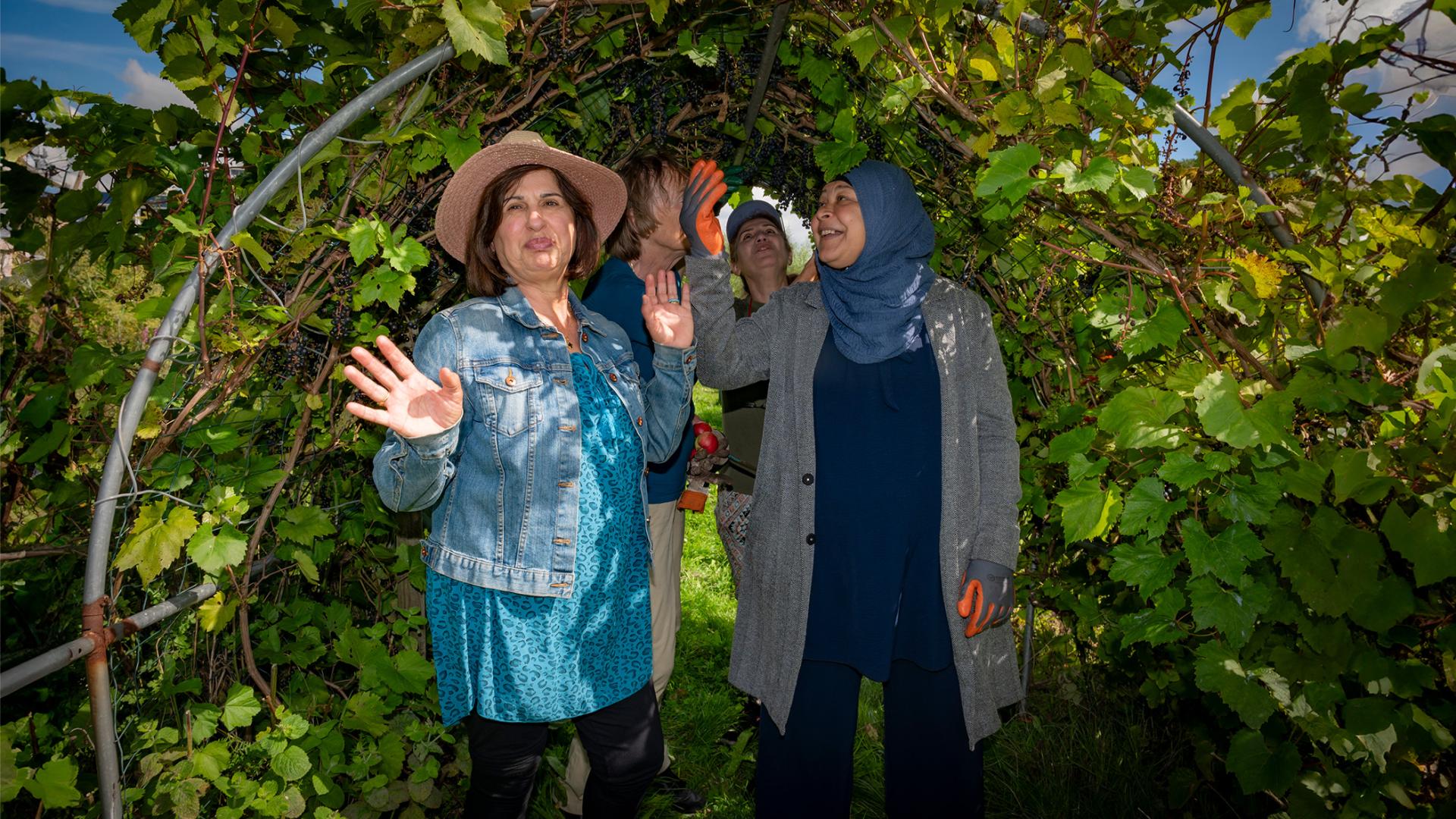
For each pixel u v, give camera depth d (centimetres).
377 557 227
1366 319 146
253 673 184
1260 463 155
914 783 190
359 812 200
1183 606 176
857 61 210
